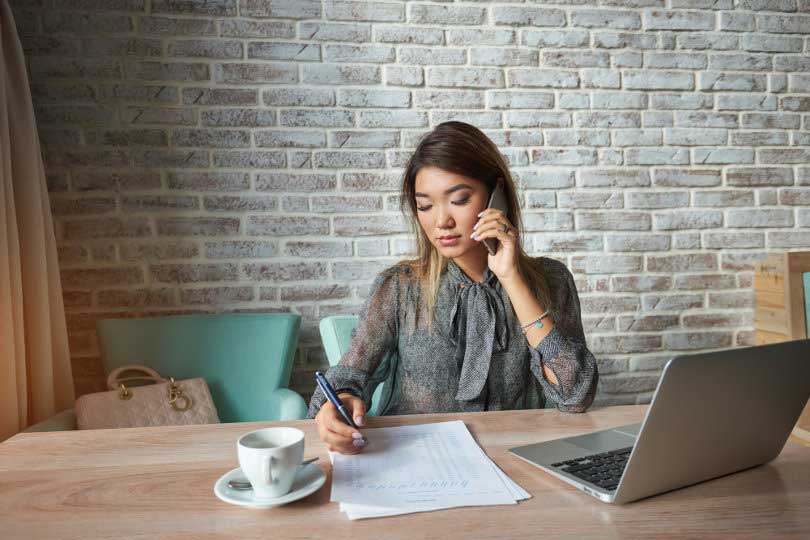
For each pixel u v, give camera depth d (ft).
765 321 7.69
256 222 7.07
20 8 6.58
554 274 4.07
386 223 7.30
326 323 5.84
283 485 2.14
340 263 7.23
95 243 6.75
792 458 2.55
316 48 7.14
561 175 7.65
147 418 5.49
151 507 2.12
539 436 2.89
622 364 7.77
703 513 2.01
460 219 3.59
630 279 7.79
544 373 3.44
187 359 6.13
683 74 7.86
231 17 6.97
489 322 3.78
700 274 7.92
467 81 7.43
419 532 1.90
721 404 2.10
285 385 6.36
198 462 2.59
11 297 5.18
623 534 1.87
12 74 5.62
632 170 7.79
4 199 5.10
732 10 7.94
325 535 1.89
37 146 5.89
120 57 6.75
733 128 7.98
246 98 7.01
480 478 2.33
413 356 3.90
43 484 2.35
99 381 6.76
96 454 2.70
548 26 7.58
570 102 7.64
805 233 8.11
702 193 7.93
